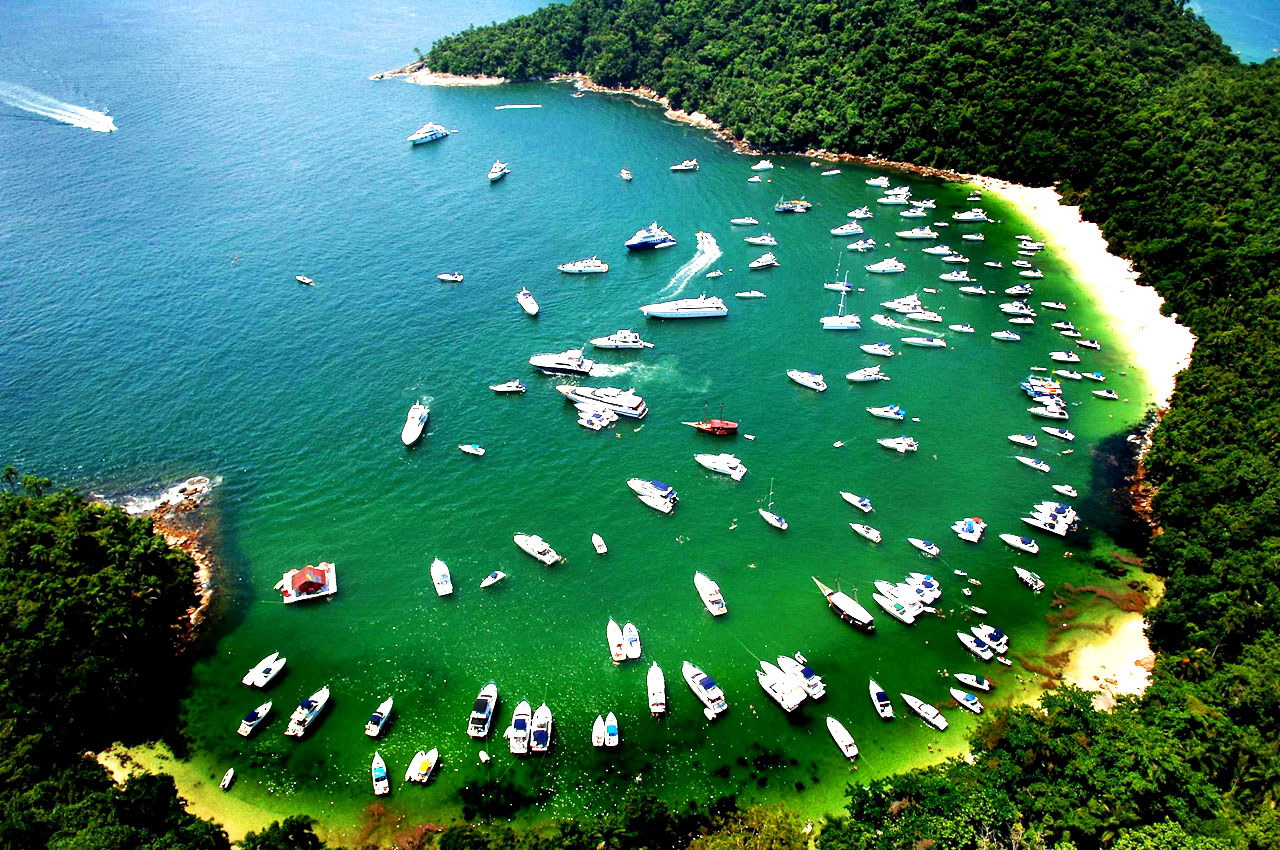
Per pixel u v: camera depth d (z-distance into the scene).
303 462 129.62
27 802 74.56
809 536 117.06
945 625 103.56
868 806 76.38
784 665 96.81
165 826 75.81
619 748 88.06
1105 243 193.00
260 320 165.62
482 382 149.25
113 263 184.62
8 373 148.12
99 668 87.44
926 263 190.62
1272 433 117.25
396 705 92.44
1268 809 74.19
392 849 78.31
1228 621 91.56
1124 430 137.88
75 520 102.31
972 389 148.88
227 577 109.19
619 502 122.75
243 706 92.62
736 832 75.06
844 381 151.00
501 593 107.00
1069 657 99.06
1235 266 160.00
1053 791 75.56
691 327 166.88
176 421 138.00
